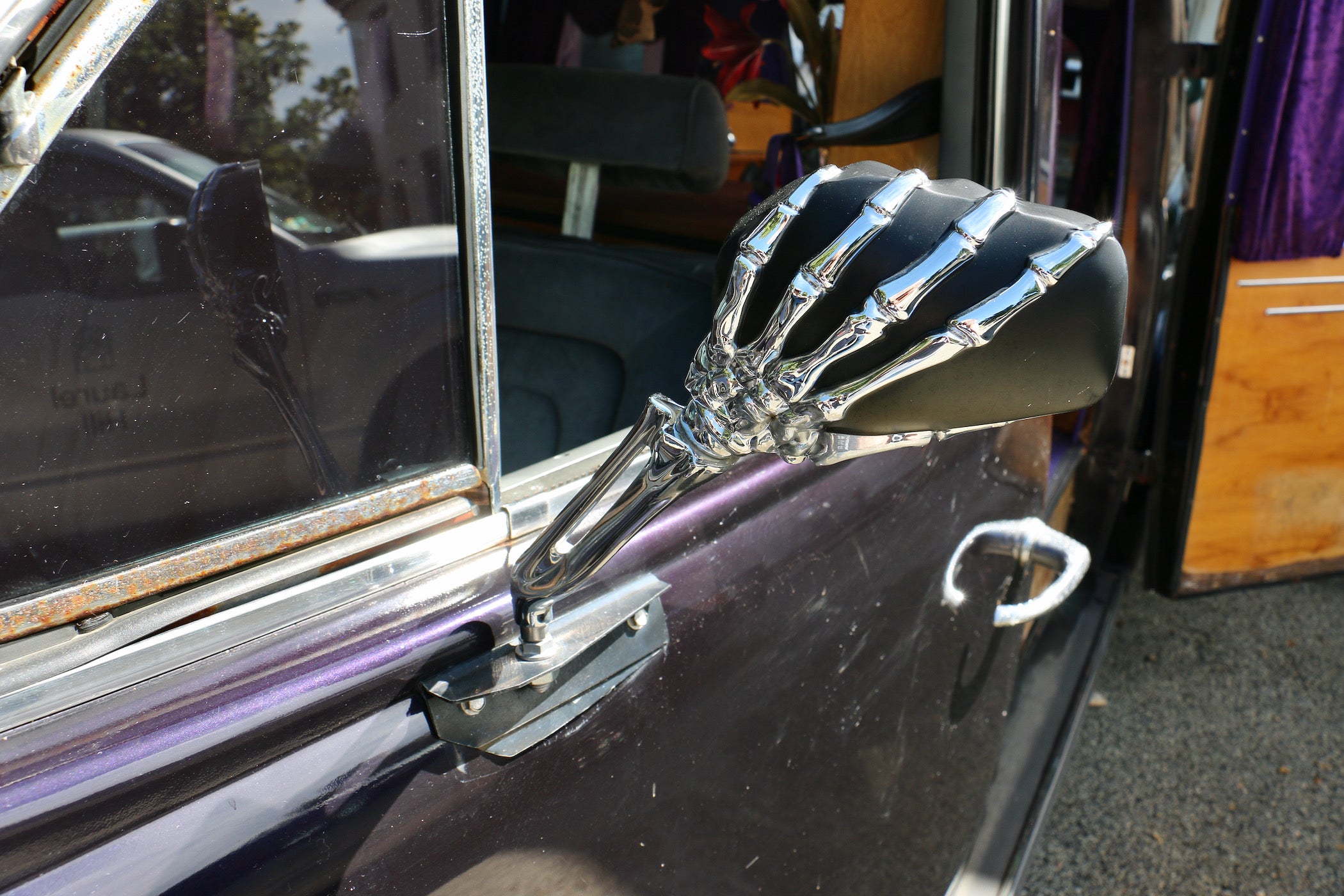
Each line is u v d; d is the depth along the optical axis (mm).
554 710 715
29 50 446
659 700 829
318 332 584
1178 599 2896
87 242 481
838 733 1147
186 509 554
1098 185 2865
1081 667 2525
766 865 1054
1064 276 431
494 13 2371
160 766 527
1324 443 2783
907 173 468
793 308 466
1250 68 2291
